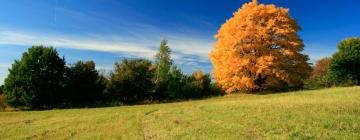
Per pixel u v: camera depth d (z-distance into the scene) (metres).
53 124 20.62
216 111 19.47
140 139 13.26
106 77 48.25
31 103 39.53
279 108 17.59
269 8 34.25
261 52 33.25
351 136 10.28
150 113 22.55
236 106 20.64
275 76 32.91
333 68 53.84
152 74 47.69
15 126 20.80
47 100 40.97
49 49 41.28
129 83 44.88
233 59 33.25
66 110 31.59
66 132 17.00
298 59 33.94
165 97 48.53
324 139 10.26
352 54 51.12
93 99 44.41
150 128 15.79
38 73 39.97
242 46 33.34
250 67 32.41
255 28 33.47
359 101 17.23
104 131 16.25
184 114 19.84
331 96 21.92
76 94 43.31
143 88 45.75
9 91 39.75
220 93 53.00
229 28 34.78
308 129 11.80
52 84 40.59
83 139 14.61
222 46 35.06
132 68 45.72
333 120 12.97
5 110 39.34
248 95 33.69
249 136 11.63
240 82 32.84
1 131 18.86
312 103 18.33
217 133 12.71
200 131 13.41
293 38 33.91
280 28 33.75
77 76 43.12
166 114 20.88
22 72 39.50
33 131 18.14
